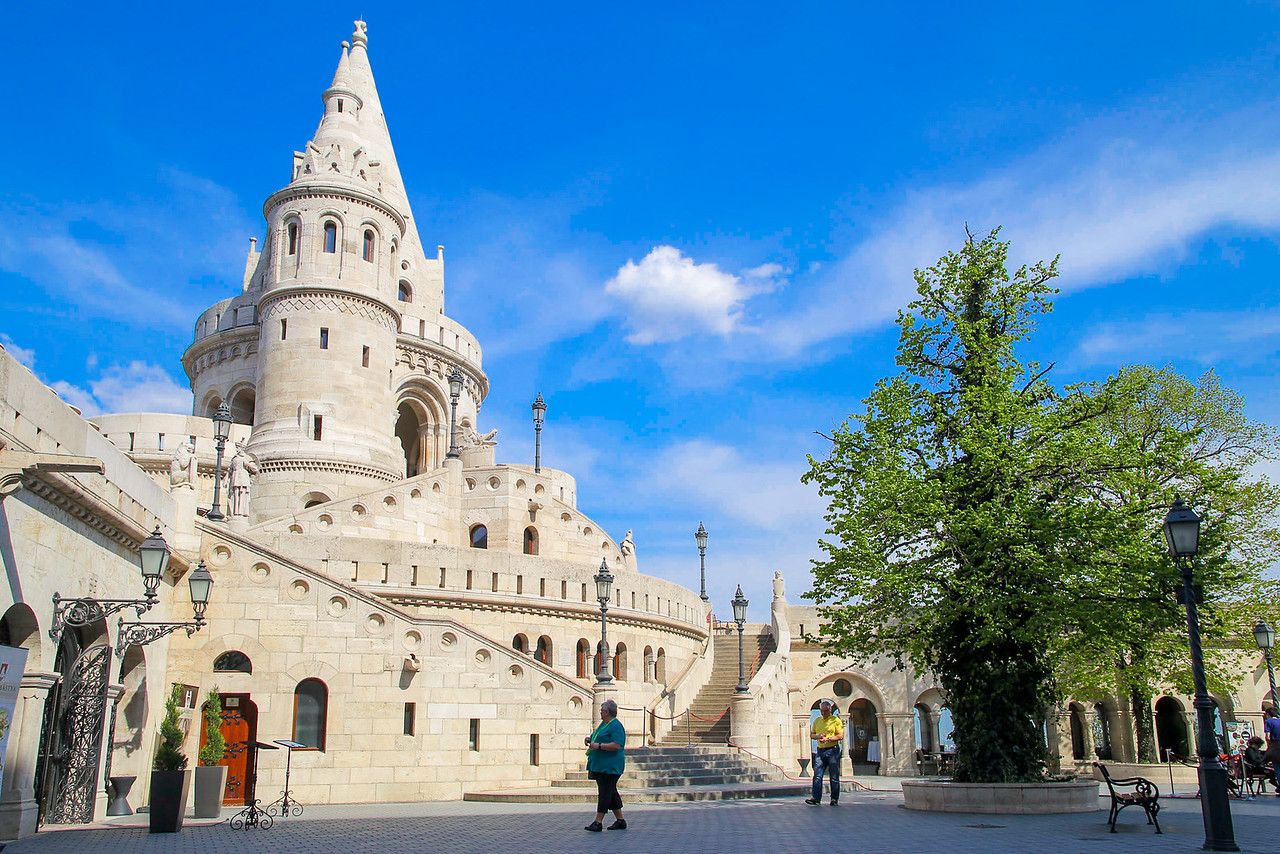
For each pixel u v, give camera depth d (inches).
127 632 943.0
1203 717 650.2
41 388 752.3
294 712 1212.5
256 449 1967.3
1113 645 1007.6
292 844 708.7
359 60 2839.6
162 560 813.9
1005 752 949.2
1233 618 1470.2
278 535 1489.9
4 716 687.1
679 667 1927.9
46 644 777.6
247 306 2373.3
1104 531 922.1
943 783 928.9
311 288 2049.7
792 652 2060.8
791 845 652.1
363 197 2148.1
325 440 1973.4
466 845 680.4
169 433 1947.6
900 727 1994.3
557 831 772.6
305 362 2017.7
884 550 995.9
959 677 984.9
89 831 808.3
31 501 749.9
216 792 962.7
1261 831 734.5
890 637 1050.1
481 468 1899.6
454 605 1581.0
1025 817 863.7
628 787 1275.8
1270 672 1272.1
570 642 1696.6
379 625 1261.1
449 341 2556.6
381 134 2790.4
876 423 1019.9
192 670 1186.0
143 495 1013.2
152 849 681.6
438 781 1247.5
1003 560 928.9
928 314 1058.7
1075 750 2101.4
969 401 988.6
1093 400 993.5
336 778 1202.6
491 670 1310.3
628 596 1811.0
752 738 1577.3
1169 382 1552.7
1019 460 947.3
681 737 1676.9
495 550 1667.1
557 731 1333.7
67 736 871.1
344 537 1534.2
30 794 757.9
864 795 1293.1
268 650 1215.6
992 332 1043.3
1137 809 948.6
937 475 994.1
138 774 1035.9
